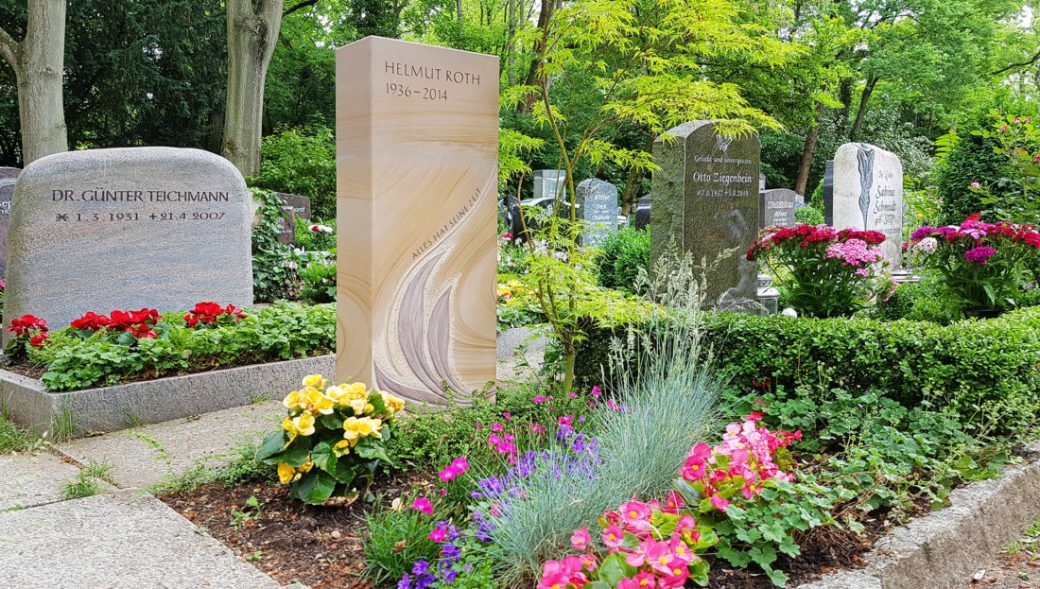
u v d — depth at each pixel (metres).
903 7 29.89
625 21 4.95
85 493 3.79
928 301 7.52
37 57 12.29
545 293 5.00
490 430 3.97
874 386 4.43
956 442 3.96
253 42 16.73
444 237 4.86
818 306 6.78
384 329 4.69
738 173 7.86
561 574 2.29
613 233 12.66
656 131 5.26
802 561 2.88
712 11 4.59
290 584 2.77
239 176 7.46
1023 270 7.15
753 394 4.50
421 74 4.66
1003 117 9.49
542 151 23.02
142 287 6.92
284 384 5.89
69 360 5.16
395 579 2.80
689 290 4.28
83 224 6.59
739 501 2.96
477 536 2.85
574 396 4.79
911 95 33.12
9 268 6.36
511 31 26.09
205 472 4.00
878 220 10.97
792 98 23.78
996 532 3.51
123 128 24.89
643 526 2.52
